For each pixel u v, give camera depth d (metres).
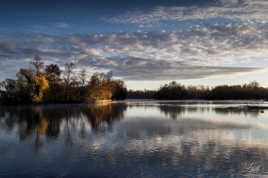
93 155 12.52
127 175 9.52
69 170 10.14
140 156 12.27
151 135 18.53
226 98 184.75
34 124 25.86
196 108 55.94
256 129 21.47
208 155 12.40
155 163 11.08
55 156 12.37
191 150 13.52
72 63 88.69
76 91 94.12
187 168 10.33
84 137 17.80
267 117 32.59
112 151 13.38
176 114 38.75
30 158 12.02
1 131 21.03
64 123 26.66
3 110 49.59
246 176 9.37
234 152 13.00
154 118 32.00
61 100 85.62
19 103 72.50
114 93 145.88
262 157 11.97
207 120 29.22
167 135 18.52
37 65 76.44
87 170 10.12
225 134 18.86
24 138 17.58
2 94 71.12
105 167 10.52
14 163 11.17
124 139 16.92
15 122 27.81
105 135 18.64
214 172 9.83
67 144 15.34
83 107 61.66
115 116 35.12
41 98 75.19
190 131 20.45
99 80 110.56
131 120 29.55
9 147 14.57
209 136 18.00
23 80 73.62
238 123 25.94
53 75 85.56
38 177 9.36
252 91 182.38
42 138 17.58
